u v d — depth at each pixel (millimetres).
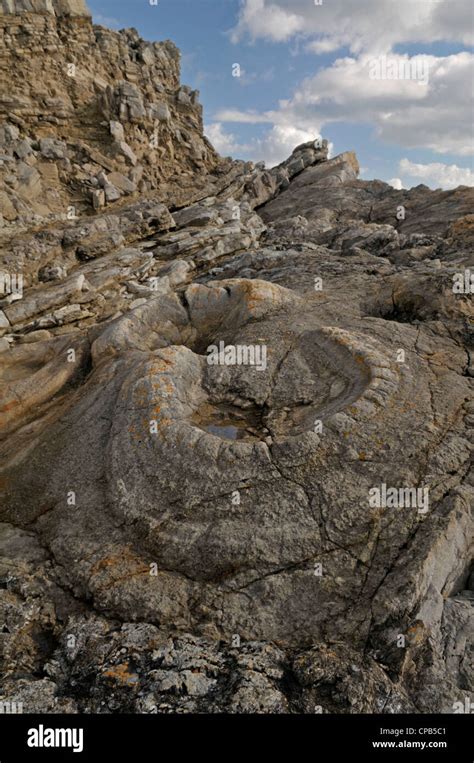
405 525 6762
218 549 6723
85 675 5887
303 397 9086
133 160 28203
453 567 6609
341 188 32031
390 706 5348
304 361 9789
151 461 7750
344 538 6715
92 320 18000
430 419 8078
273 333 10547
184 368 9531
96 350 11359
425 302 11719
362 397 8203
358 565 6496
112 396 9484
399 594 6047
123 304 18531
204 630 6156
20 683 5918
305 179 35156
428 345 10266
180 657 5828
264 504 7031
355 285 13008
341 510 6926
